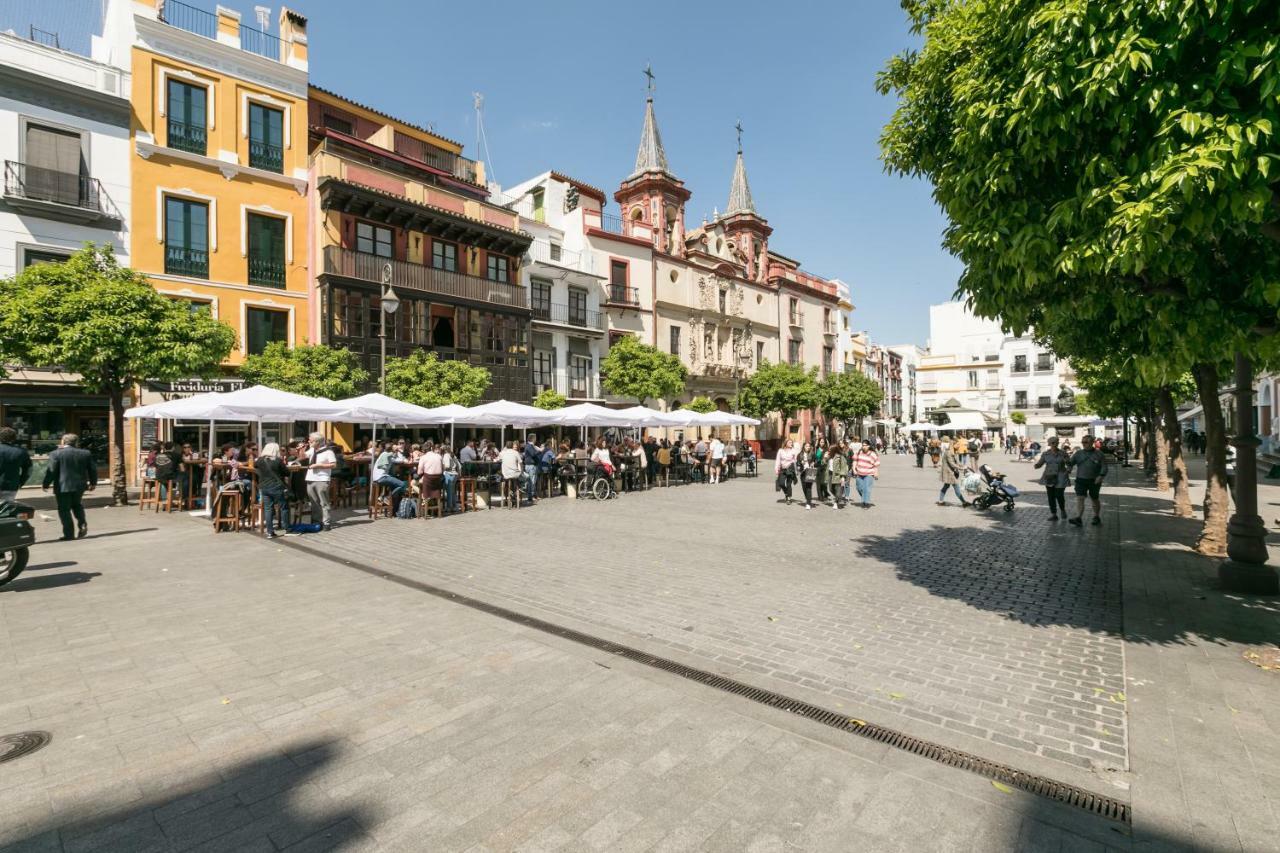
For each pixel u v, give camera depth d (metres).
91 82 17.17
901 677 4.40
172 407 11.55
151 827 2.69
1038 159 4.49
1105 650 4.89
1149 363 4.44
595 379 31.12
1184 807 2.84
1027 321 5.55
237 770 3.14
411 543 9.68
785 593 6.69
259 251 20.12
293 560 8.34
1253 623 5.48
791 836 2.64
